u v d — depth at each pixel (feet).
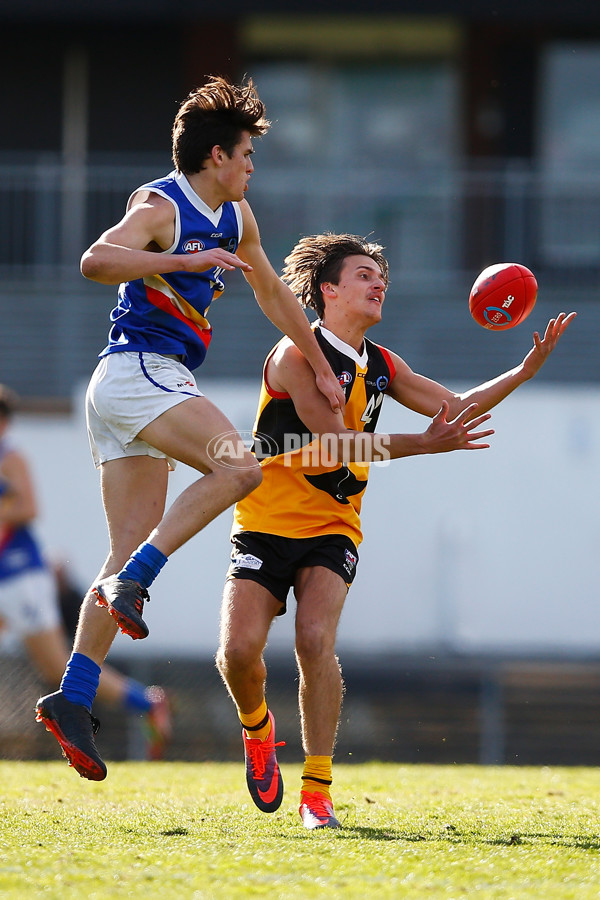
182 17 181.27
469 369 166.71
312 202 174.60
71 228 174.19
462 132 192.13
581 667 133.28
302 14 181.06
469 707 127.13
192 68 191.52
